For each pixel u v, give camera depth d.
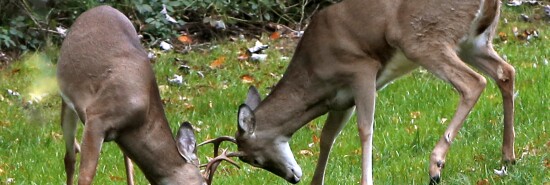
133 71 10.41
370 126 11.09
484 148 12.11
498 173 10.80
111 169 12.77
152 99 10.48
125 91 10.25
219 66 18.17
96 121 10.21
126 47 10.65
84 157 10.13
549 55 17.72
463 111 10.89
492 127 13.16
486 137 12.77
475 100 10.91
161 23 19.38
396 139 13.17
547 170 10.71
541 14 20.89
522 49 18.30
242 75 17.56
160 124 10.48
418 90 15.52
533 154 11.47
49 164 13.01
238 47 19.27
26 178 12.44
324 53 11.27
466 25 11.12
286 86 11.52
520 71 16.09
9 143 14.14
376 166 12.12
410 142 13.00
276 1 20.77
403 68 11.37
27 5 18.80
